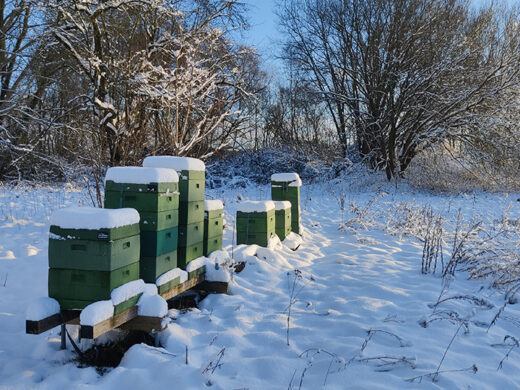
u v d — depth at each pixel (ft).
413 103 62.95
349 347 13.34
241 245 25.39
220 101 34.83
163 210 15.58
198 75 31.37
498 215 41.42
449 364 12.46
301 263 25.95
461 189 61.41
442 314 16.25
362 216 39.17
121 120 32.40
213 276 19.35
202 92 34.06
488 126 58.39
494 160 60.29
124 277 13.34
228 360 12.78
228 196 63.46
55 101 60.54
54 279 12.67
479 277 21.11
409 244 31.50
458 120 60.54
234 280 21.22
